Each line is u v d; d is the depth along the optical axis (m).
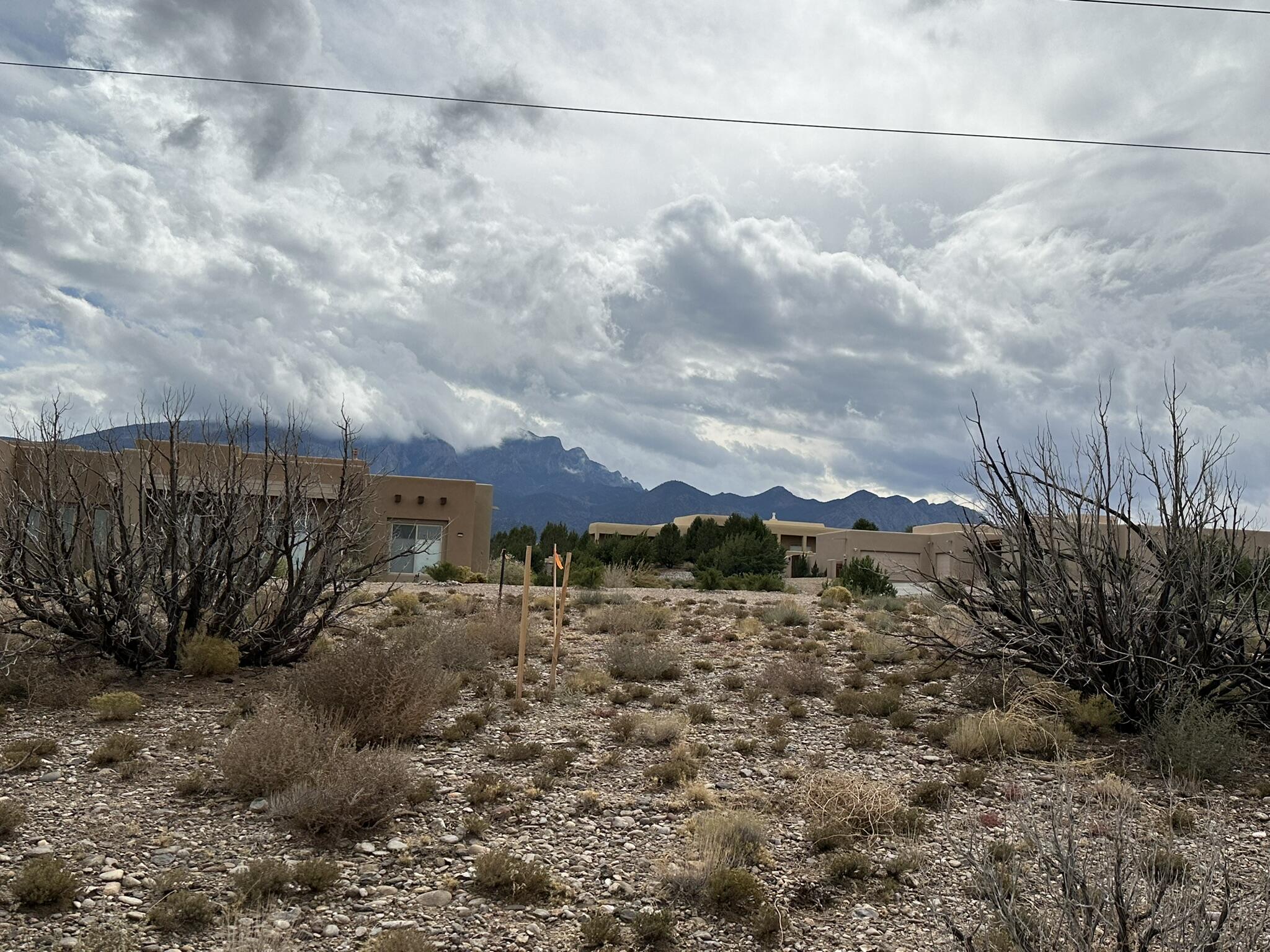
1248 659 10.22
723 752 9.30
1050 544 10.98
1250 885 5.89
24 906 5.27
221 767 7.54
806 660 13.82
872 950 5.39
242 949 4.78
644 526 91.75
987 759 9.13
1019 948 4.54
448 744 9.12
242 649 12.12
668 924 5.45
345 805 6.62
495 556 51.84
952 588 12.08
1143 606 10.36
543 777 7.97
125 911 5.30
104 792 7.27
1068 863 4.67
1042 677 11.26
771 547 54.88
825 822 7.05
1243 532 10.34
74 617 10.88
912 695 12.05
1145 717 10.04
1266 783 8.36
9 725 9.04
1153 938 4.33
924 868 6.48
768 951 5.38
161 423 11.48
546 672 12.91
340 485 12.50
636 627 17.16
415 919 5.46
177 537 11.27
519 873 5.96
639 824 7.21
